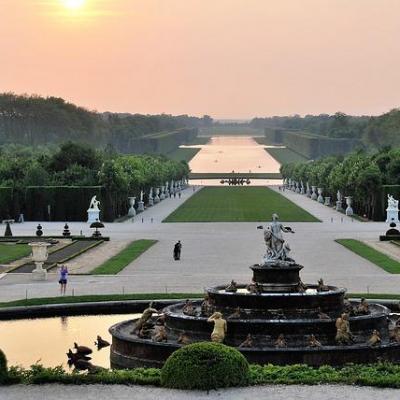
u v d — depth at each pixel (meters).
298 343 70.94
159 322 76.00
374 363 65.00
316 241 158.38
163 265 125.12
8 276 114.88
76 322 85.94
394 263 126.19
